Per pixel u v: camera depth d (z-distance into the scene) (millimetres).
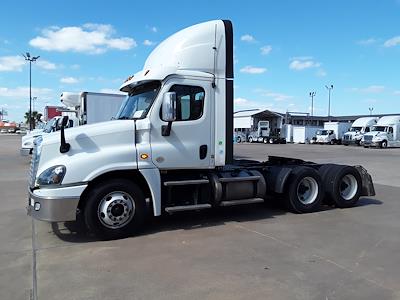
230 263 5398
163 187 7082
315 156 27578
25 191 11656
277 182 8312
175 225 7457
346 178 9203
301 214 8516
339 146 47438
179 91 7055
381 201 10195
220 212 8617
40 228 7289
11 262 5504
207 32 7355
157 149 6832
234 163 8844
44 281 4820
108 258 5629
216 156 7434
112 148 6578
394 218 8172
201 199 7398
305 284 4695
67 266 5324
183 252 5871
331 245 6242
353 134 49406
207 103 7305
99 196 6422
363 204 9742
